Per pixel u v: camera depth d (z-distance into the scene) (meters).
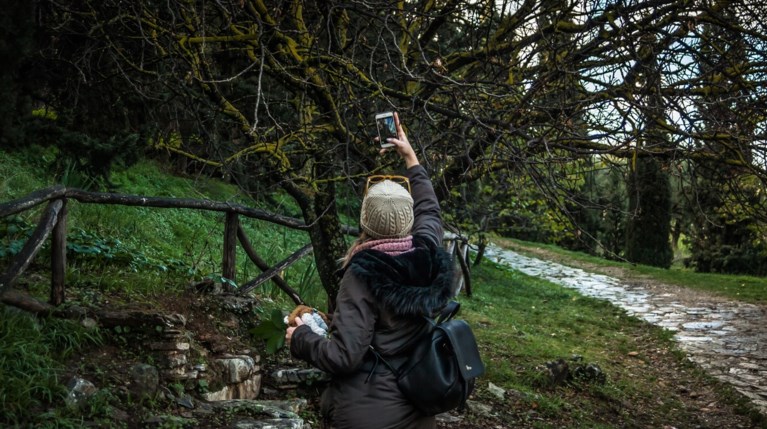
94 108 8.20
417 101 5.42
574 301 16.94
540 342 10.45
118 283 5.27
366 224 2.64
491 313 12.68
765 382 10.04
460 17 5.88
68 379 3.96
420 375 2.51
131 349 4.55
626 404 8.04
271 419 4.49
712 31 5.44
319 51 5.01
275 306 6.71
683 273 25.25
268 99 6.00
